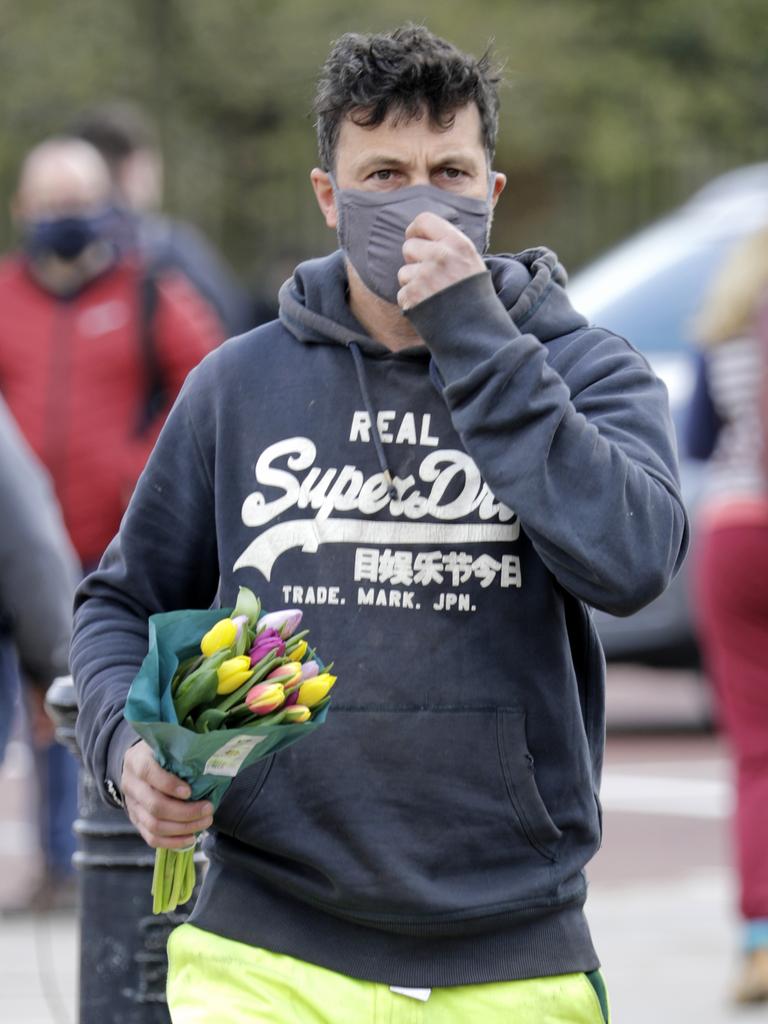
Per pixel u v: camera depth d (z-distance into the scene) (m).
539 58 79.62
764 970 21.34
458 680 11.48
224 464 12.15
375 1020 11.52
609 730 39.19
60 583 16.83
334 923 11.70
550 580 11.62
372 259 11.77
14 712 17.00
